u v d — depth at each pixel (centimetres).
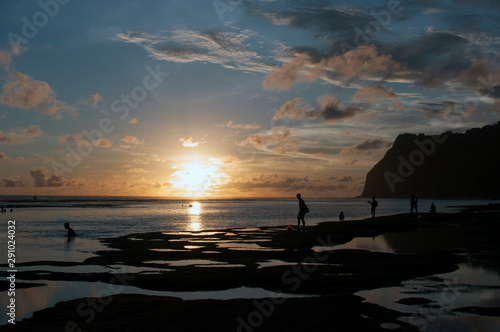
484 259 1830
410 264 1677
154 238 2805
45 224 4366
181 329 903
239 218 5928
